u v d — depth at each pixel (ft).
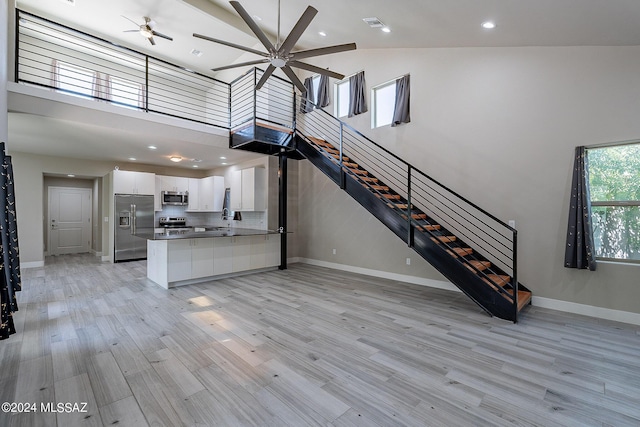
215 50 23.91
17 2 18.19
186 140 17.30
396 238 17.90
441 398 6.47
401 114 17.22
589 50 11.76
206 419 5.74
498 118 14.07
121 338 9.35
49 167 21.81
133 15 19.39
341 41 17.48
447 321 11.03
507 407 6.20
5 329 9.20
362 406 6.17
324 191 22.21
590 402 6.40
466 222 15.05
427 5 10.90
